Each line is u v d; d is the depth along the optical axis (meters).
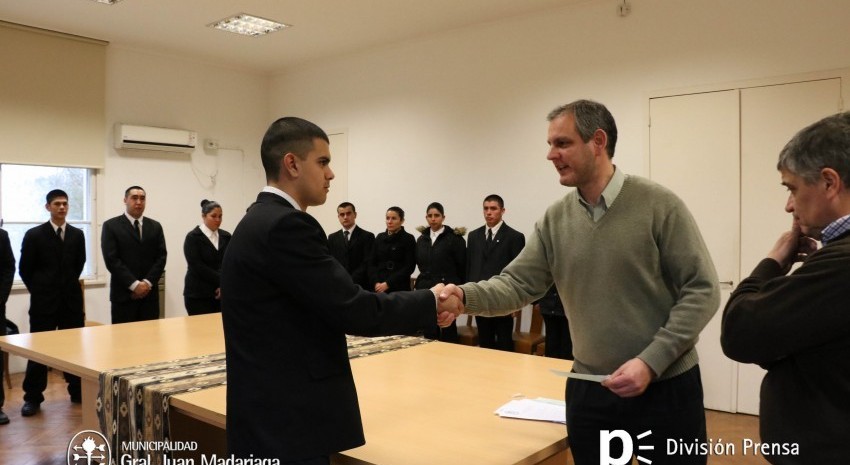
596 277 1.52
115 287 4.65
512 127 5.30
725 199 4.23
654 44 4.52
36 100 5.47
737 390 4.17
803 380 1.04
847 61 3.79
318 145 1.49
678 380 1.46
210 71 6.80
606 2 4.74
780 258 1.20
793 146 1.08
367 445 1.49
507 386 2.04
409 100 6.02
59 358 2.49
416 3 4.91
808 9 3.91
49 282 4.39
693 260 1.43
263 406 1.35
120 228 4.70
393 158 6.17
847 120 1.04
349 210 5.68
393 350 2.65
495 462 1.38
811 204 1.07
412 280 5.75
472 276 4.95
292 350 1.37
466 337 4.95
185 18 5.25
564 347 4.40
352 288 1.39
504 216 5.37
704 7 4.29
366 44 6.09
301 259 1.34
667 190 1.51
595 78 4.81
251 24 5.47
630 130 4.64
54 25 5.42
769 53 4.05
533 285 1.75
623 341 1.49
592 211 1.57
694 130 4.35
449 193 5.74
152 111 6.31
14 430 3.79
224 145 6.93
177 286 6.53
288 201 1.47
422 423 1.65
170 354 2.56
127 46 6.08
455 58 5.66
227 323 1.43
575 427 1.55
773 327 1.03
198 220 6.71
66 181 5.77
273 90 7.30
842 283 0.97
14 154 5.35
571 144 1.51
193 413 1.82
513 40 5.27
